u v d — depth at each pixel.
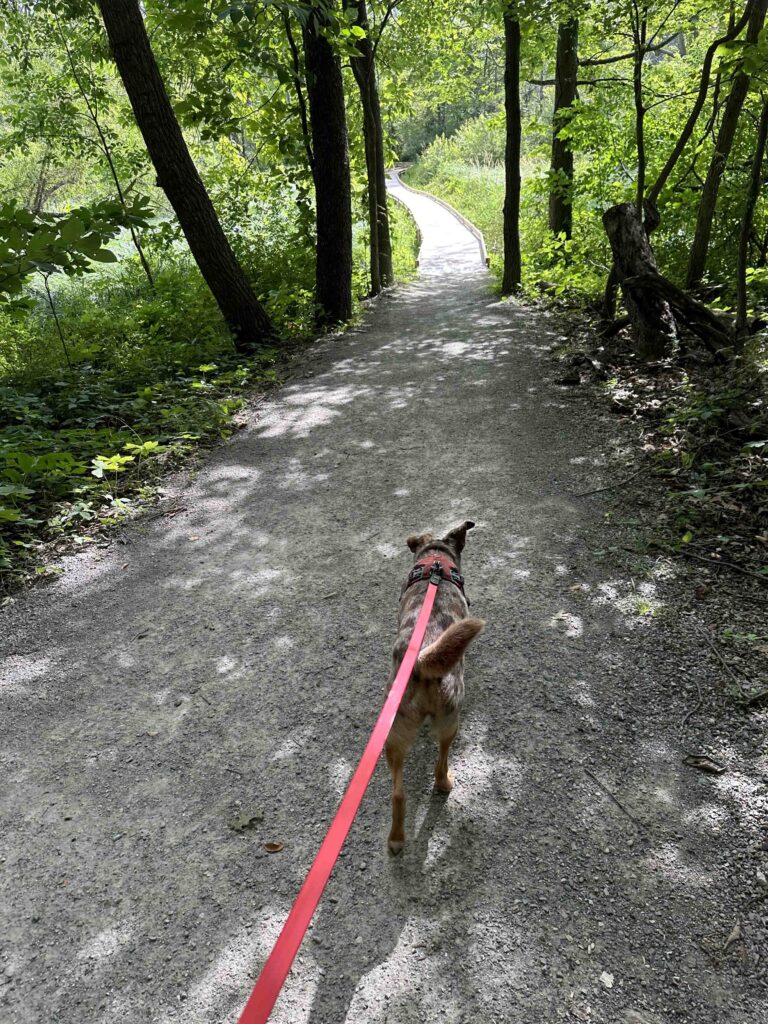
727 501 3.62
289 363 7.30
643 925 1.73
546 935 1.73
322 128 8.35
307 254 10.07
